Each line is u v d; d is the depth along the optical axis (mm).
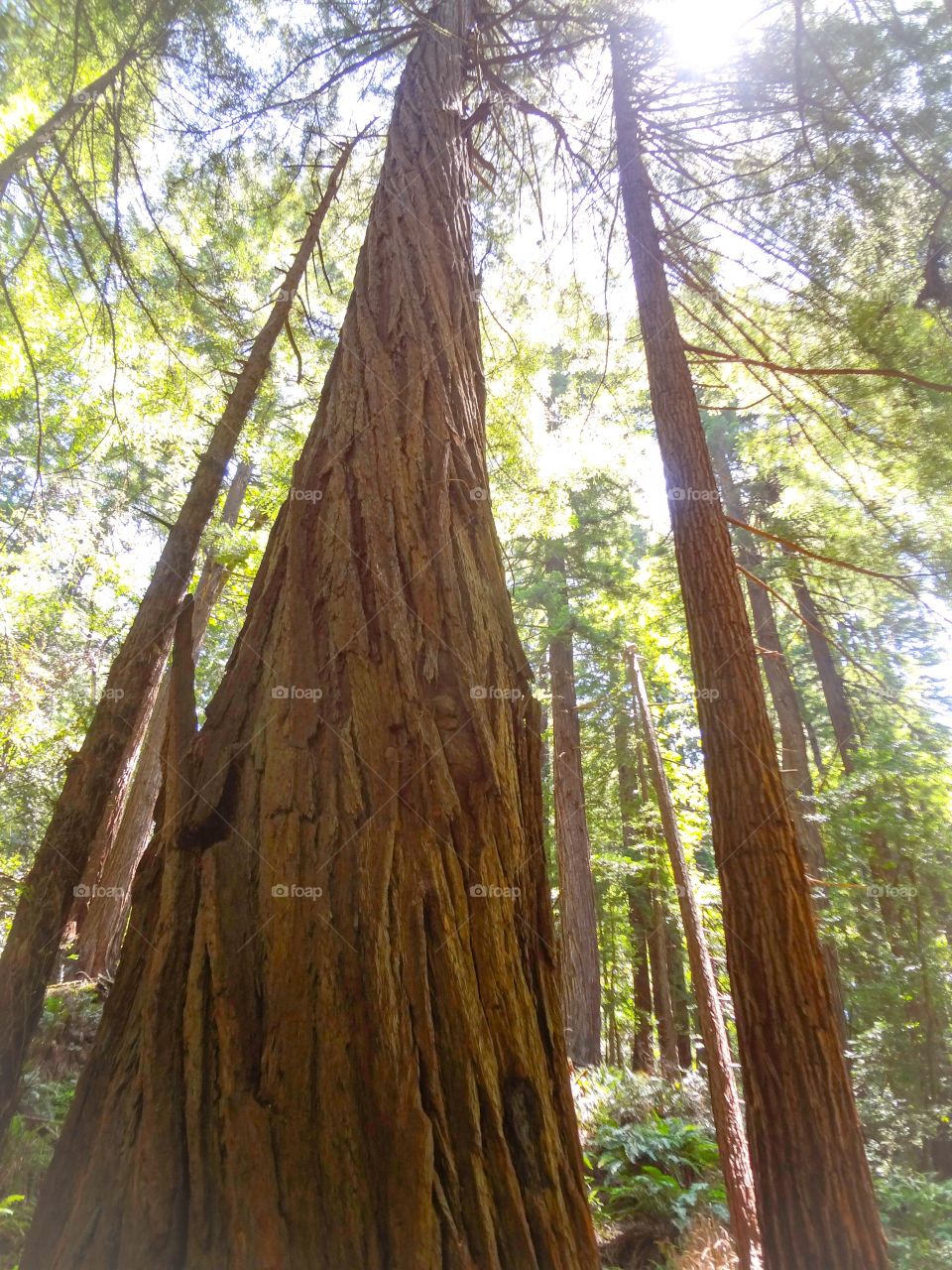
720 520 5852
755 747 4984
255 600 2754
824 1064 4133
